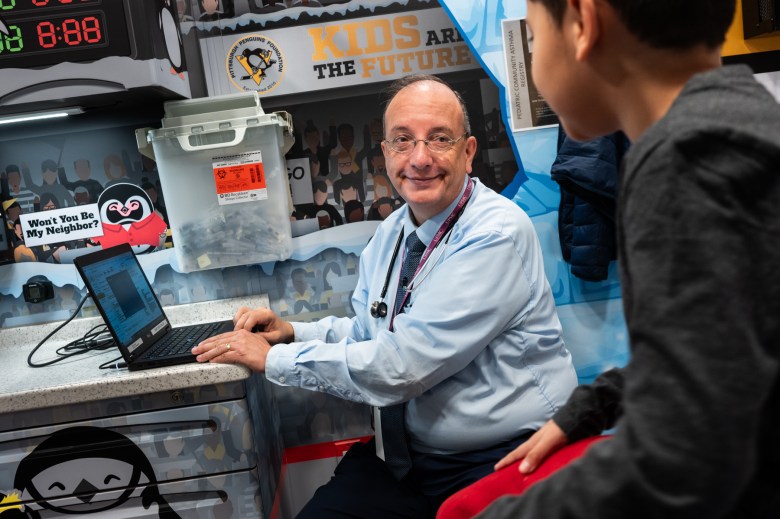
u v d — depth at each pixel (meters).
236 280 2.16
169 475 1.51
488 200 1.63
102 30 1.57
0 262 2.05
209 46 2.07
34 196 2.07
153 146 1.92
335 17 2.09
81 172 2.07
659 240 0.45
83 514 1.52
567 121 0.64
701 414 0.42
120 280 1.71
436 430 1.50
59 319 2.13
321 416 2.26
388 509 1.48
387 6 2.09
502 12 2.12
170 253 2.12
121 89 1.59
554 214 2.21
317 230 2.17
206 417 1.51
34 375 1.62
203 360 1.51
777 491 0.49
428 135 1.56
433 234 1.66
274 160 1.97
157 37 1.63
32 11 1.56
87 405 1.49
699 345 0.42
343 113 2.13
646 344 0.45
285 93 2.11
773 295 0.43
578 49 0.56
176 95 1.82
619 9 0.53
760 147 0.43
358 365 1.44
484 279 1.44
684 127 0.46
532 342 1.52
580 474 0.48
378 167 2.15
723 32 0.54
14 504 1.50
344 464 1.69
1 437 1.48
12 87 1.58
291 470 2.27
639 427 0.44
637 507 0.45
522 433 1.49
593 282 2.21
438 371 1.43
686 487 0.43
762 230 0.43
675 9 0.51
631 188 0.49
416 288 1.61
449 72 2.13
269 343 1.73
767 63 2.17
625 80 0.56
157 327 1.82
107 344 1.88
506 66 2.14
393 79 2.12
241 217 2.00
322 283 2.19
